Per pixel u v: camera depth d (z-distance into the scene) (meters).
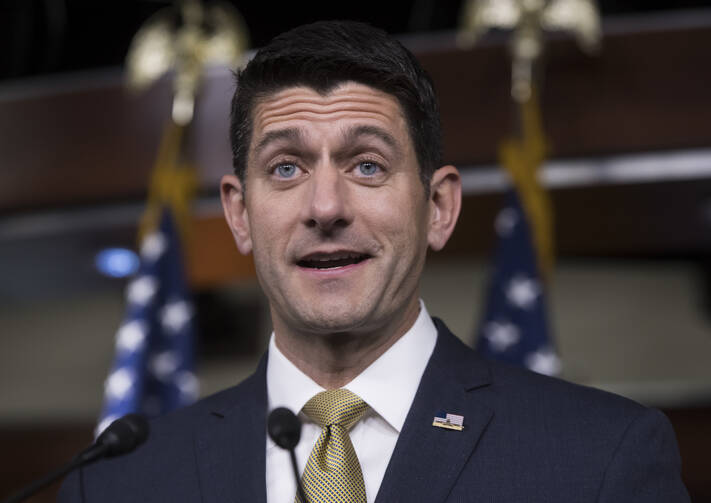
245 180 4.26
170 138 10.62
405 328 4.23
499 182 11.97
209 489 4.12
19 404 19.55
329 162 3.97
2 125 12.04
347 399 4.05
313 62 4.02
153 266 10.30
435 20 12.27
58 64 12.75
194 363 10.19
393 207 3.97
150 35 10.89
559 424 4.01
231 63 10.74
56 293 16.97
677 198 12.22
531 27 10.02
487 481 3.87
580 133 11.30
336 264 4.00
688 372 18.16
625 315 18.50
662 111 10.95
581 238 13.93
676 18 10.09
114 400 9.65
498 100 11.03
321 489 3.82
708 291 17.52
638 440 3.89
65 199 13.16
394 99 4.11
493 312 9.62
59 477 3.54
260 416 4.30
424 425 4.02
